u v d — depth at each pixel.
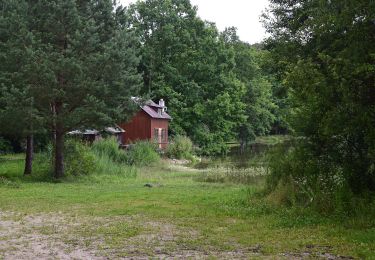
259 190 15.02
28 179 22.88
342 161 11.93
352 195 11.02
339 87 9.86
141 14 62.03
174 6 63.22
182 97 58.88
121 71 22.77
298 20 13.62
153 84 58.44
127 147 40.22
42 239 9.04
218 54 61.97
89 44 22.03
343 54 10.26
